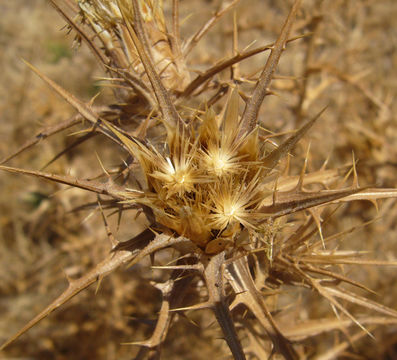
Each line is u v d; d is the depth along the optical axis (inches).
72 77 13.9
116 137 5.3
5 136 13.5
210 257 4.6
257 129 4.4
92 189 4.6
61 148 12.8
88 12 5.8
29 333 12.1
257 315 4.6
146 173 4.6
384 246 11.5
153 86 4.6
